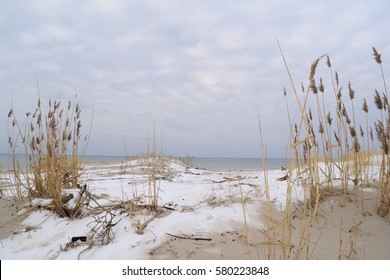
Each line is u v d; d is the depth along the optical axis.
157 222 2.73
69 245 2.37
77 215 3.03
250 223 2.66
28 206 3.29
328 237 2.31
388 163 2.62
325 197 3.10
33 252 2.36
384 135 2.59
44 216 3.05
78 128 3.91
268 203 2.00
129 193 3.92
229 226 2.60
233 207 3.14
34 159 3.60
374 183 3.40
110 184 4.76
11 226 2.88
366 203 2.88
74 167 3.85
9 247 2.47
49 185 3.38
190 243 2.23
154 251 2.11
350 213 2.71
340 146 3.23
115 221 2.82
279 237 2.32
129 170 6.82
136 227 2.59
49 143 3.46
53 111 3.50
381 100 2.65
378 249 2.08
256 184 4.27
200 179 5.68
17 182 3.62
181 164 10.45
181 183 4.89
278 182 4.18
